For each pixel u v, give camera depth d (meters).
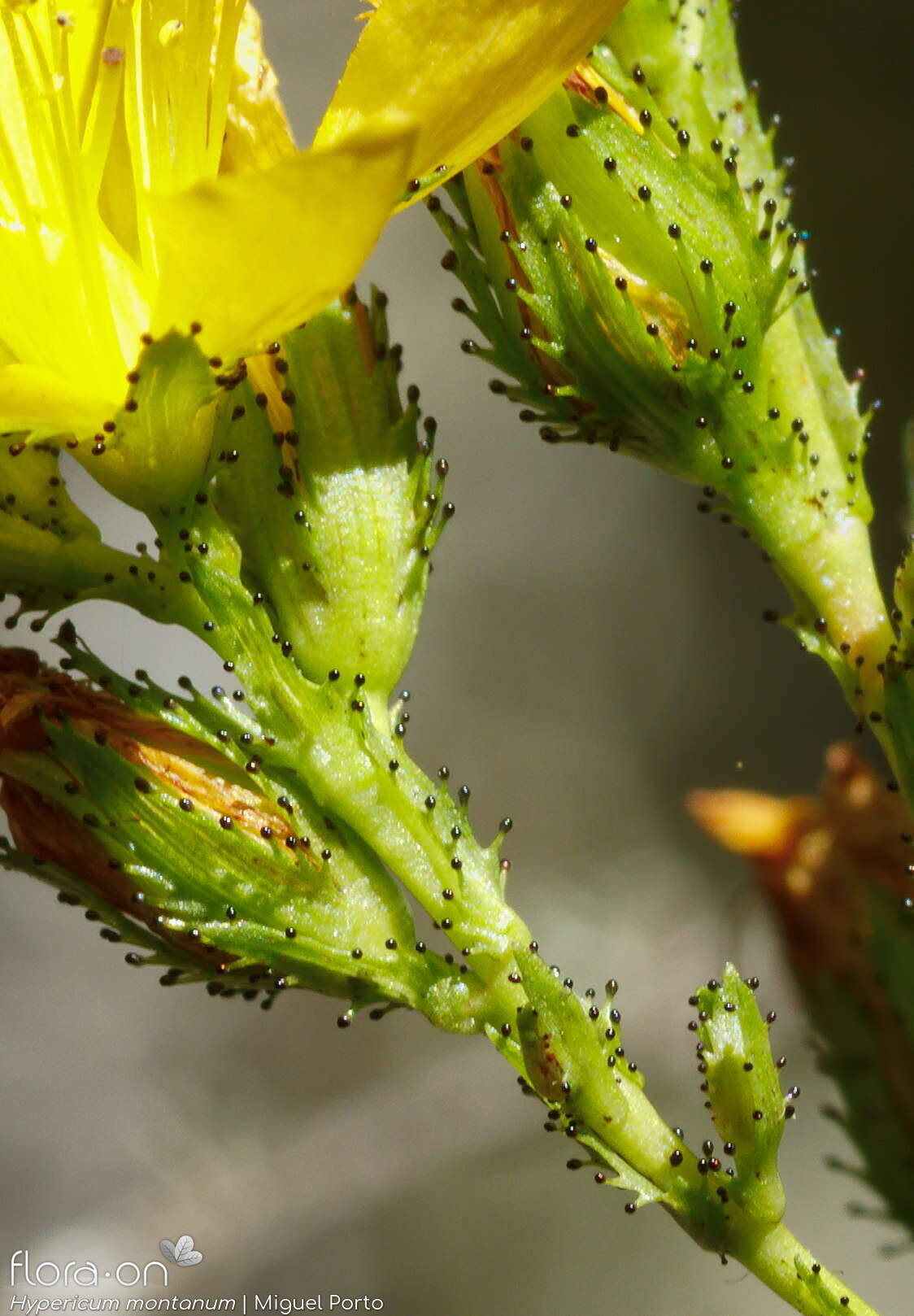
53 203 0.06
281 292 0.05
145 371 0.05
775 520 0.06
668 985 0.11
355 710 0.06
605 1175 0.05
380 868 0.06
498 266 0.06
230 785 0.06
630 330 0.06
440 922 0.06
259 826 0.06
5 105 0.06
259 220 0.05
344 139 0.05
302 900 0.06
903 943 0.06
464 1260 0.11
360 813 0.06
